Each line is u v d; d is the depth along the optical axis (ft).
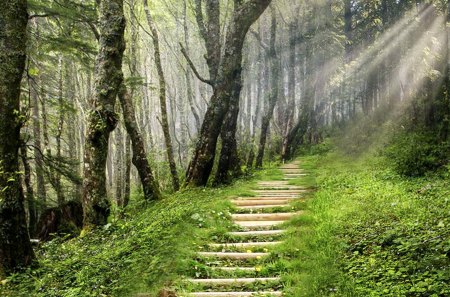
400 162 43.98
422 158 42.60
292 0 103.91
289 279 19.57
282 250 23.32
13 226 22.53
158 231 26.55
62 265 23.39
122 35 34.86
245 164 82.02
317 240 24.21
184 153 85.35
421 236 21.83
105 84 34.01
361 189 38.22
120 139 63.52
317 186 44.96
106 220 34.35
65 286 20.21
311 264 20.75
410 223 24.47
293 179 55.36
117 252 23.81
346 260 21.12
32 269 22.82
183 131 96.27
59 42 45.27
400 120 68.95
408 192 34.71
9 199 22.41
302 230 26.23
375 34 79.05
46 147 61.46
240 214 31.81
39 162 47.55
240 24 48.19
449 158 42.78
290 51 98.89
